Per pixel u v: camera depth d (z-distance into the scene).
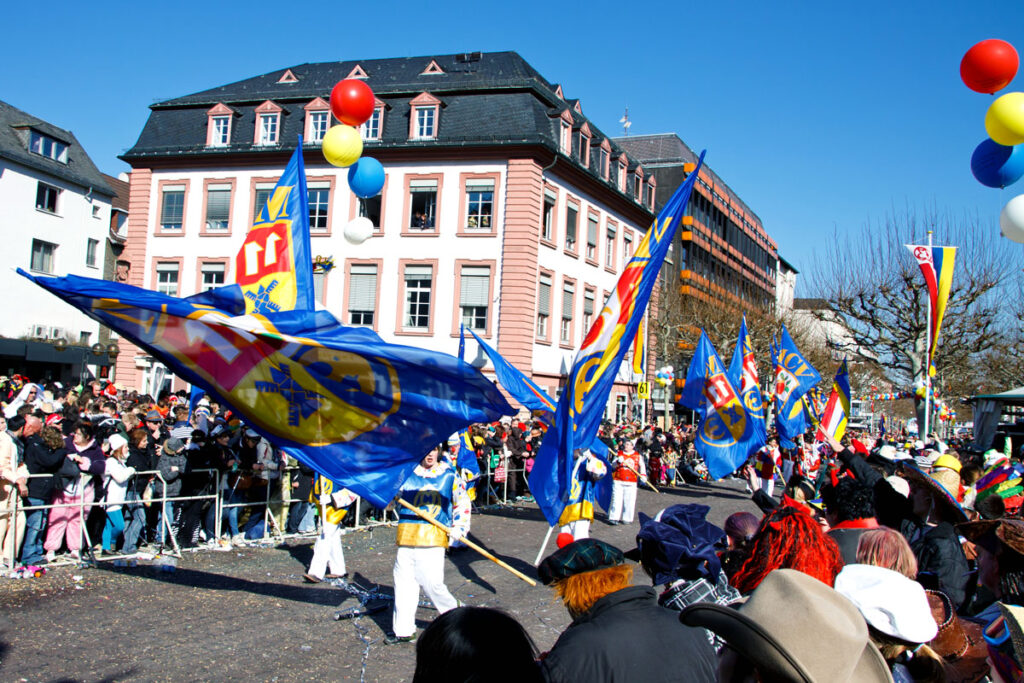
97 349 30.95
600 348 6.83
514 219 28.89
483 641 2.08
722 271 59.81
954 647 3.30
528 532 13.55
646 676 2.67
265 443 11.27
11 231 34.25
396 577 7.00
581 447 6.74
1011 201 7.51
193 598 8.02
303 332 6.10
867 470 6.89
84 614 7.23
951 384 41.53
